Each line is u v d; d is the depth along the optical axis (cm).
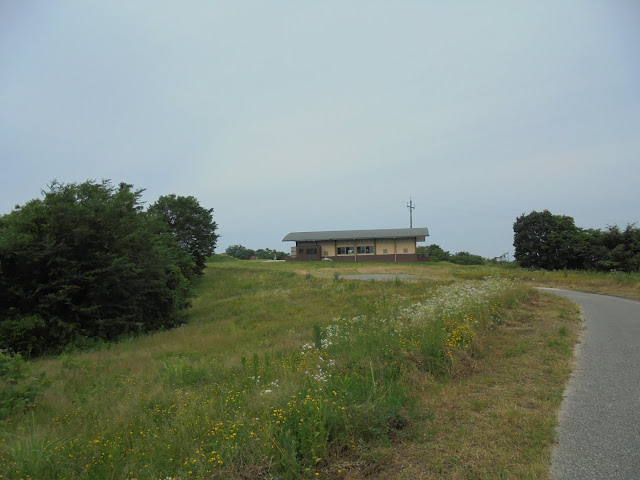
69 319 1822
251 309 2389
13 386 803
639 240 3819
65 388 895
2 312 1683
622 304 1498
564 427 433
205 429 462
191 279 4094
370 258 6278
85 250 1898
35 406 748
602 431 419
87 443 490
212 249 4528
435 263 5734
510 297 1281
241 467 368
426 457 384
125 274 1953
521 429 430
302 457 389
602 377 596
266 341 1268
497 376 618
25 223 1803
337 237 6294
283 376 654
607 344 809
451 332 766
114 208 2011
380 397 488
